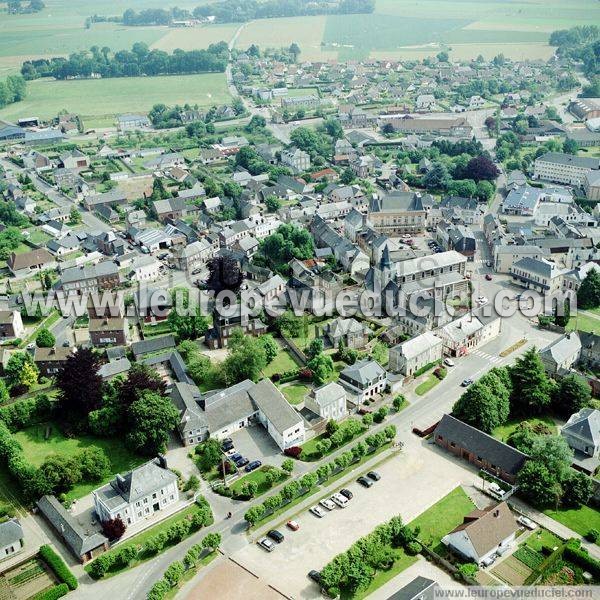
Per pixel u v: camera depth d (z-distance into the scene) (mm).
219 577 174500
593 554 176875
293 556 180250
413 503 197375
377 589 168625
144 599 168750
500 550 178750
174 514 197500
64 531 188125
